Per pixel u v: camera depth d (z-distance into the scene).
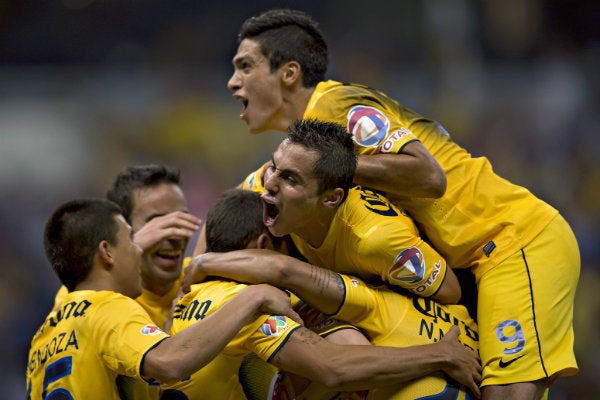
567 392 33.28
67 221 15.01
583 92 45.78
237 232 14.76
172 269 16.75
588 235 41.12
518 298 14.69
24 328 39.94
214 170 45.50
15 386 38.28
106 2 49.28
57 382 14.16
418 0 47.72
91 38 49.03
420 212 15.00
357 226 14.09
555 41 47.56
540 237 15.12
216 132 46.34
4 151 43.28
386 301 14.41
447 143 15.71
